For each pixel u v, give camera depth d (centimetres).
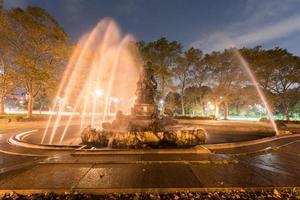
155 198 392
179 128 1117
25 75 2406
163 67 3619
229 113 6681
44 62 2598
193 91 4841
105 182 461
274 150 849
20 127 1908
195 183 457
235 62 3828
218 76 4138
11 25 2406
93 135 942
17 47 2519
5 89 2662
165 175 511
